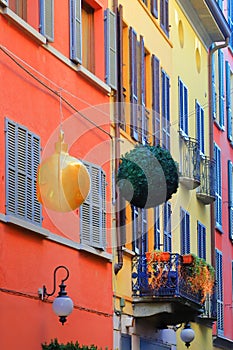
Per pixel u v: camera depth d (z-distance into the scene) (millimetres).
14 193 20672
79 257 23953
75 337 23609
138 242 28797
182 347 34375
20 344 20828
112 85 26328
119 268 26609
